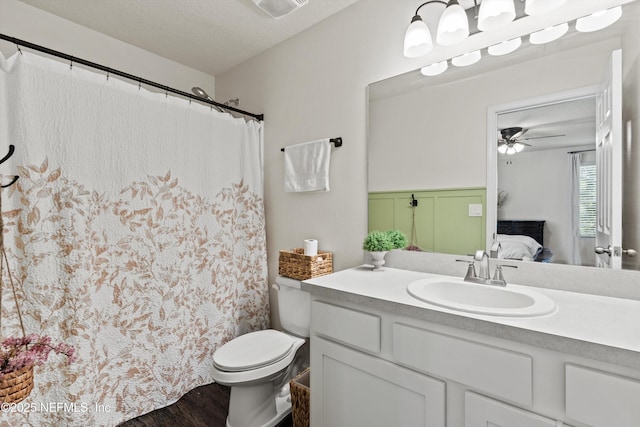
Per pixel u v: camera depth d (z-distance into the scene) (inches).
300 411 56.6
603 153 42.9
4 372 44.0
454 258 55.9
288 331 74.1
